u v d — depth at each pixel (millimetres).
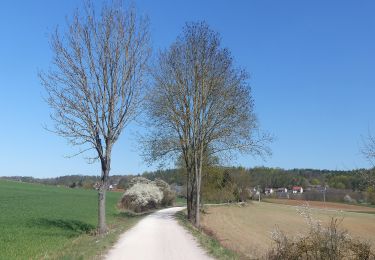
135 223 34000
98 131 25516
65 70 25172
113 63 25562
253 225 50344
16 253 16484
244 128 39031
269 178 134125
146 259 16547
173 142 41156
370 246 14961
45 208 40500
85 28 25250
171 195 72938
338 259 14336
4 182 92688
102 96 25547
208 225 43438
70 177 137500
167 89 39125
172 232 27000
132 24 26062
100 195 25578
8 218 29531
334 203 95688
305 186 131250
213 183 63500
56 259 14883
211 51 38250
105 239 21734
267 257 16562
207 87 38375
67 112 25203
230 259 16766
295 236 16516
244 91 38625
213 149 41219
